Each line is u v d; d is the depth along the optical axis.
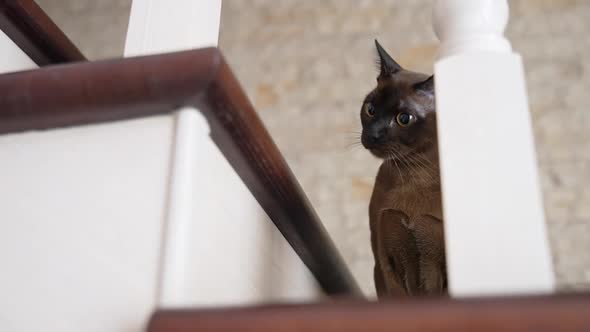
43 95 0.60
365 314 0.44
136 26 0.81
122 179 0.58
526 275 0.52
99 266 0.56
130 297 0.54
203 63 0.57
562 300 0.42
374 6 2.30
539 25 2.10
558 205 1.87
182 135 0.57
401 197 1.22
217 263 0.62
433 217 1.18
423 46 2.18
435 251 1.18
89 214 0.58
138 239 0.56
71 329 0.55
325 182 2.08
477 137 0.58
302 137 2.16
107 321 0.54
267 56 2.31
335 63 2.25
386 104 1.32
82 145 0.61
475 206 0.55
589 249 1.80
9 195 0.61
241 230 0.71
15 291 0.57
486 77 0.60
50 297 0.56
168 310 0.48
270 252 0.83
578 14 2.10
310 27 2.32
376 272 1.30
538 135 1.96
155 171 0.57
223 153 0.65
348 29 2.29
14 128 0.62
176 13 0.80
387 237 1.23
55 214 0.59
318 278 1.13
